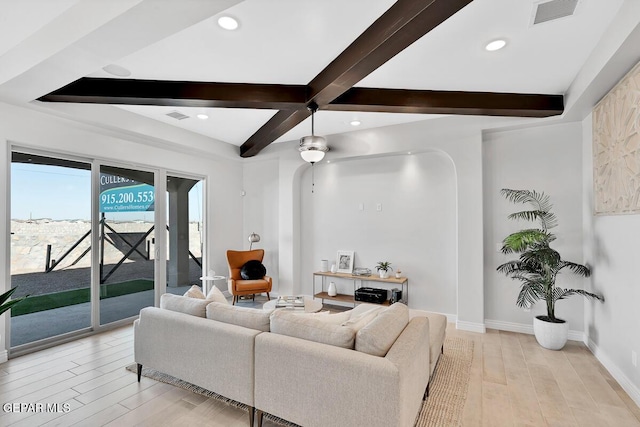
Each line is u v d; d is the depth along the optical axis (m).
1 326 3.06
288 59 2.59
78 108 3.44
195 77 2.92
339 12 2.00
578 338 3.62
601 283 3.08
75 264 3.74
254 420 2.17
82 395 2.47
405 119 4.16
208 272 5.20
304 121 4.22
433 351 2.53
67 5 1.84
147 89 2.97
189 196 5.22
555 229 3.71
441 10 1.72
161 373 2.83
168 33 1.94
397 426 1.61
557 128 3.71
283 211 5.42
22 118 3.20
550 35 2.25
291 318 2.12
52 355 3.22
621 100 2.53
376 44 2.09
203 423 2.15
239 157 5.70
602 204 2.98
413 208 4.58
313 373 1.84
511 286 3.93
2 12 1.90
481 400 2.43
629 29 1.89
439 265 4.41
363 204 4.95
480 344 3.50
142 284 4.44
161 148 4.66
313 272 5.38
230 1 1.66
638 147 2.32
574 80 2.99
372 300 4.42
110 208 4.07
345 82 2.62
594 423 2.16
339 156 4.80
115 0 1.72
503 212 3.97
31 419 2.17
